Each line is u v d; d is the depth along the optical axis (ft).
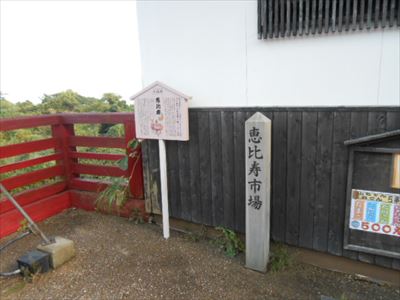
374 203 7.84
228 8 9.34
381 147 7.47
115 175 13.19
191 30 10.09
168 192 11.56
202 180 10.62
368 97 7.96
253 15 8.98
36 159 12.90
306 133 8.48
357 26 7.73
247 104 9.61
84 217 13.47
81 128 18.24
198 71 10.25
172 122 10.22
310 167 8.61
